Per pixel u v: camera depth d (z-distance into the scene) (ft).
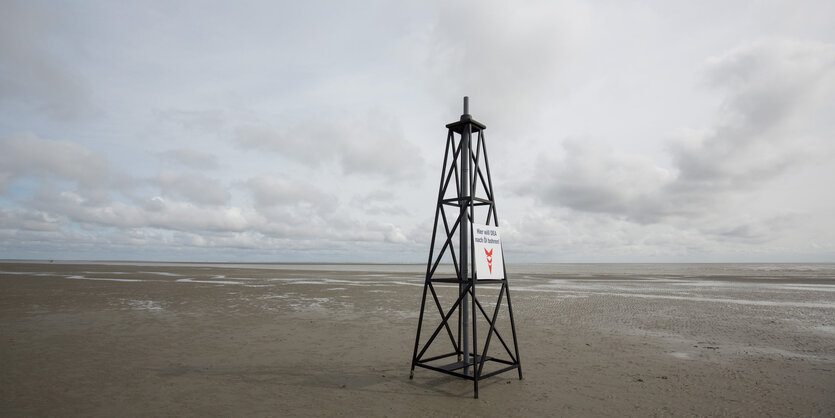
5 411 19.08
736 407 20.11
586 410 19.60
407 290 88.79
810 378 25.18
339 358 29.84
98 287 88.17
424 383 23.93
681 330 41.83
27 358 29.04
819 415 19.11
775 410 19.75
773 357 30.68
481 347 33.91
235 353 31.09
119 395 21.48
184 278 126.31
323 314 51.88
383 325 44.06
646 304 64.08
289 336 37.76
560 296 77.20
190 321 45.70
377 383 23.88
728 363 28.78
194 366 27.32
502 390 22.57
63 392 21.86
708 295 79.71
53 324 43.16
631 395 21.84
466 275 24.36
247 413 19.13
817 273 204.95
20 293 74.08
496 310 24.29
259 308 57.26
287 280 123.13
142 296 71.31
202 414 18.98
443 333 39.86
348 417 18.62
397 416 18.70
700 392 22.35
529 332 40.65
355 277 147.23
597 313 54.03
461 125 25.14
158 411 19.31
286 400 20.92
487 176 25.05
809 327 44.11
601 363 28.68
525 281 127.85
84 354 30.35
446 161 25.32
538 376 25.40
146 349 32.14
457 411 19.40
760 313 54.60
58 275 133.18
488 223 25.05
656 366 27.91
